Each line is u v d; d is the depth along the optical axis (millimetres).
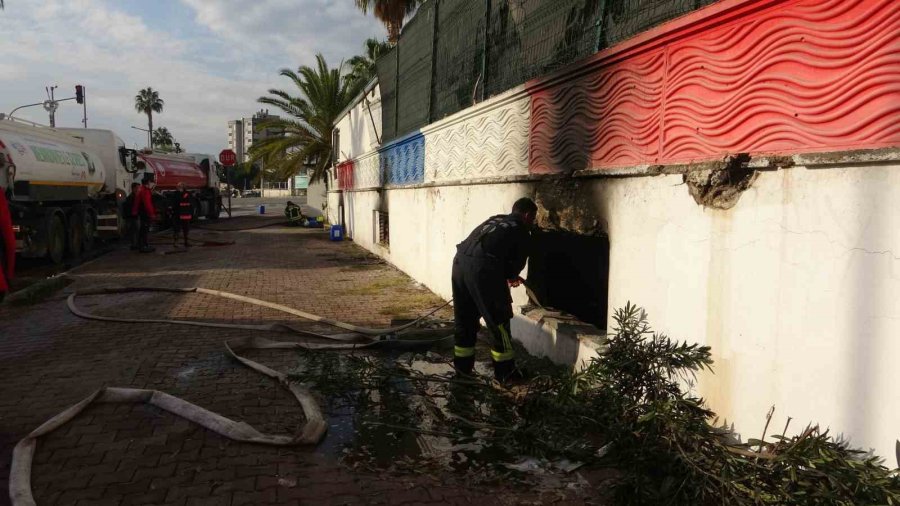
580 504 2791
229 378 4570
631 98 3816
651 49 3596
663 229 3449
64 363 4945
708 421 3061
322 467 3137
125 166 17172
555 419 3449
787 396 2607
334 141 22531
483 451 3373
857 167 2285
